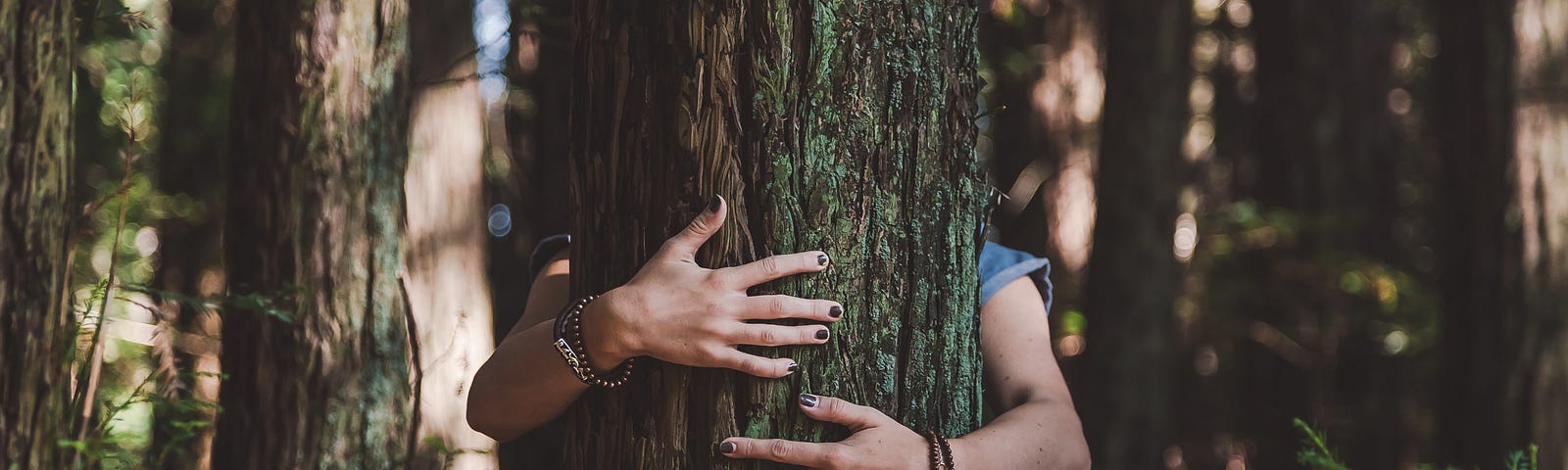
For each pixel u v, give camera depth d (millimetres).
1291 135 7141
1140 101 5699
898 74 1522
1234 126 8273
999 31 8031
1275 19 7242
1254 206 7039
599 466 1545
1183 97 5836
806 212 1468
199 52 7473
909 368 1540
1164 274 5699
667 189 1483
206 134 7441
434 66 4047
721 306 1423
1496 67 4277
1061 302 7379
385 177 3148
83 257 3871
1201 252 7332
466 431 3664
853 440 1470
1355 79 7293
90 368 1858
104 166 6129
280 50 3047
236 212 3068
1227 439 7062
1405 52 9281
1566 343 4207
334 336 3016
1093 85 7750
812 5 1464
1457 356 4414
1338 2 7242
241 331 3018
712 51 1460
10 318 1656
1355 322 6895
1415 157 8766
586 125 1574
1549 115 4223
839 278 1480
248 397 2994
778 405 1471
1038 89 7785
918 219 1547
